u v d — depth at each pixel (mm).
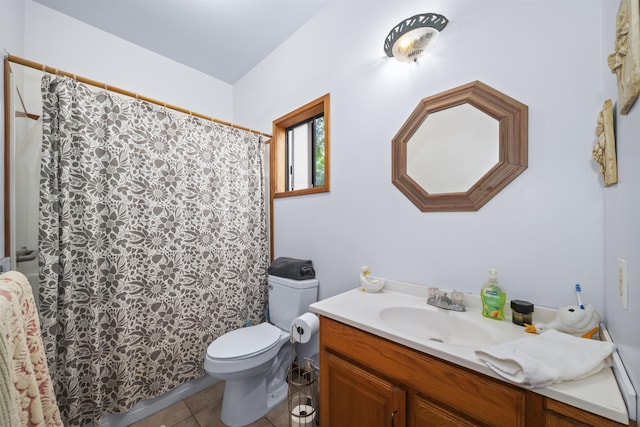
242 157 1904
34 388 565
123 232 1350
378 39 1382
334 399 1021
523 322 883
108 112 1327
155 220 1479
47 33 1599
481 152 1045
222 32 1862
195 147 1656
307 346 1665
